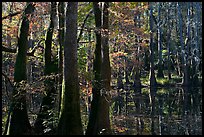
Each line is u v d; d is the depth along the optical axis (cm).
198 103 2561
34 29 1917
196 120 1828
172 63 5138
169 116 1973
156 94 3234
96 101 1164
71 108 986
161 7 4956
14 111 1249
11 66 2311
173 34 5184
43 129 1291
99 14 1228
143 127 1628
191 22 4766
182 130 1568
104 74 1190
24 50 1276
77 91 998
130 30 2027
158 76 4400
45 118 1332
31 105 1970
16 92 1257
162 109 2264
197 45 4300
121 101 2695
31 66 2492
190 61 4275
